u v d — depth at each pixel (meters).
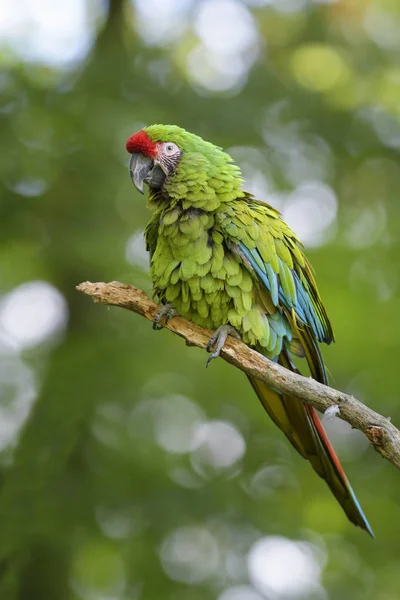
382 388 13.76
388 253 14.66
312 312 8.25
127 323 13.91
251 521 13.39
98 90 14.13
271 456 14.31
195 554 13.88
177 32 16.48
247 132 14.59
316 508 14.23
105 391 13.12
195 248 7.59
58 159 13.36
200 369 13.85
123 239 13.26
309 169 15.30
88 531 12.69
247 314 7.59
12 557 12.46
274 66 16.45
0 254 14.45
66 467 13.13
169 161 8.02
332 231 15.12
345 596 13.84
